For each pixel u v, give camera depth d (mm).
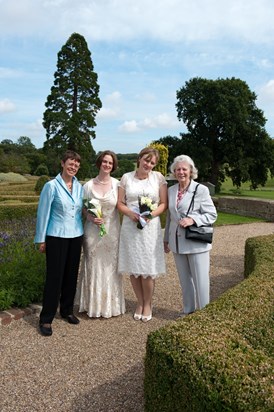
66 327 3961
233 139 32125
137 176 4090
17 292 4402
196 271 3957
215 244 8797
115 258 4156
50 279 3803
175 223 3984
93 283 4125
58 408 2607
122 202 4090
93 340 3666
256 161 32188
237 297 2797
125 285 5461
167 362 1968
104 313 4164
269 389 1629
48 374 3037
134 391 2801
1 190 20719
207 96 32188
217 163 33812
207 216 3869
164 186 4102
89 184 4070
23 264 4898
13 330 3861
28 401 2682
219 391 1673
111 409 2596
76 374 3041
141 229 3941
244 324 2371
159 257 4035
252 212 14852
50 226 3803
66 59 29797
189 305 4215
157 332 2211
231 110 31094
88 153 29578
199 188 3908
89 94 30703
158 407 2018
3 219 10406
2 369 3104
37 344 3562
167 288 5363
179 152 32531
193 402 1756
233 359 1874
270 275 3475
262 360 1893
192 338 2090
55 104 29969
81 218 4012
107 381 2941
